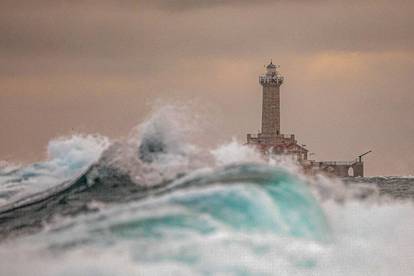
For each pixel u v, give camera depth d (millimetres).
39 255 98250
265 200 107312
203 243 98688
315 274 101375
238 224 104375
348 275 104250
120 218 103938
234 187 108062
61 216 130125
